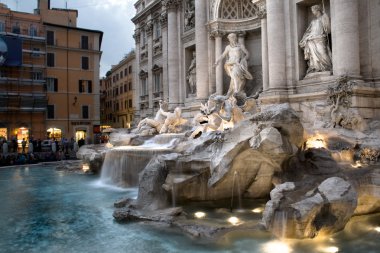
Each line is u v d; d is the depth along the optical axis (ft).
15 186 71.56
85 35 196.24
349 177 41.73
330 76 67.62
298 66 74.69
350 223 39.27
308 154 49.52
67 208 51.65
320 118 65.10
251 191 49.96
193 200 49.70
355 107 60.49
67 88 189.98
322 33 70.90
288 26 75.66
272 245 34.14
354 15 63.26
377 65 63.62
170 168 49.16
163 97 130.41
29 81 175.42
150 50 143.95
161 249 34.37
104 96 295.28
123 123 243.40
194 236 36.58
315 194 36.70
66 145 133.39
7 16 172.76
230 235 36.55
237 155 46.44
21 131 173.68
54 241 37.55
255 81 97.04
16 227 42.68
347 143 54.03
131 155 66.64
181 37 119.24
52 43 186.70
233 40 93.40
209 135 52.44
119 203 49.39
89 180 78.38
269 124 44.16
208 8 102.53
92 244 36.29
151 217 42.96
